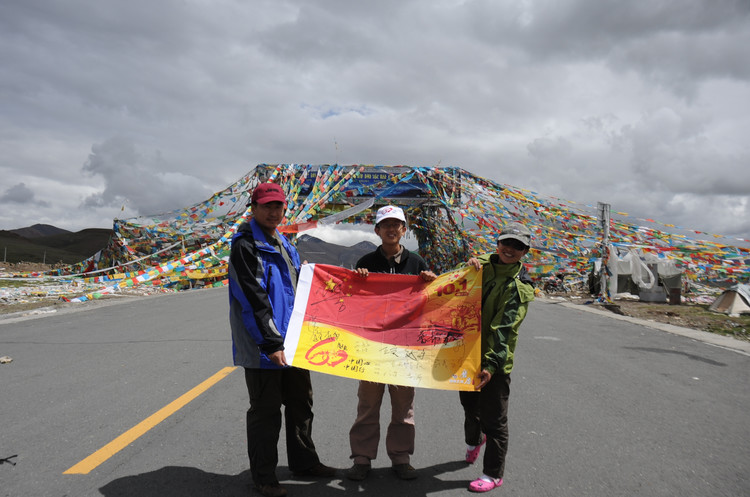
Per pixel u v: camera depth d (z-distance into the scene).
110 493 2.98
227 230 22.56
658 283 16.88
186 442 3.81
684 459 3.62
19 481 3.12
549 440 3.98
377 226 3.62
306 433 3.35
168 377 5.65
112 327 9.20
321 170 25.75
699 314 12.90
